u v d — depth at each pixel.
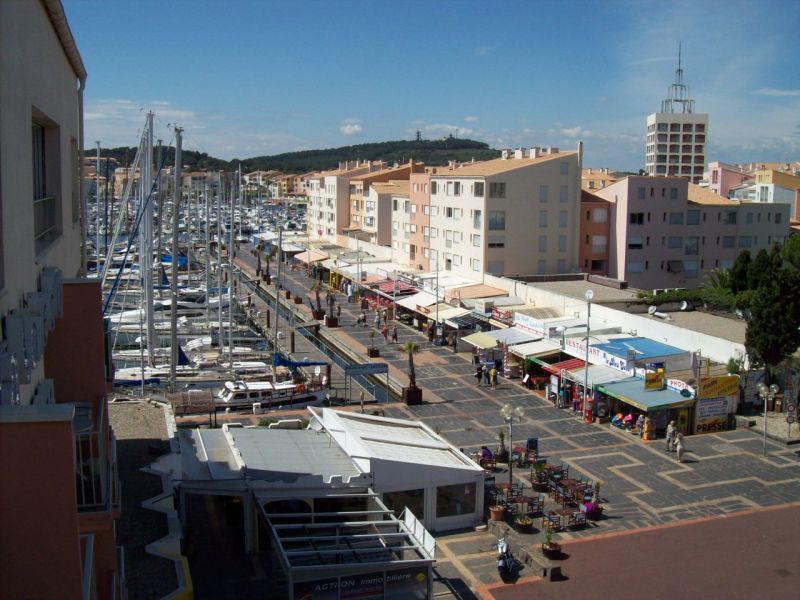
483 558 29.45
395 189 116.31
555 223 80.12
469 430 44.53
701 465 38.84
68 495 9.34
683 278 85.19
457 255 83.62
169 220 158.88
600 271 84.56
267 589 25.69
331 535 25.95
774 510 33.53
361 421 37.25
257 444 32.91
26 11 12.26
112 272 95.12
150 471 27.97
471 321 65.38
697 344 49.41
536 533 31.45
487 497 34.28
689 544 30.31
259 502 27.02
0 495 9.18
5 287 10.22
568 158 79.69
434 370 59.28
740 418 44.66
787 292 44.28
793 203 128.12
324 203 140.62
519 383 55.31
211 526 30.69
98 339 15.39
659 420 43.59
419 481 31.17
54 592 9.44
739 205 86.25
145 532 22.89
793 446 41.56
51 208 17.25
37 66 13.54
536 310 61.91
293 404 49.75
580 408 47.88
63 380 15.29
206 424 44.41
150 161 53.22
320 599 22.66
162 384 52.72
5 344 10.02
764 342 44.47
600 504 34.09
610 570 28.25
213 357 61.38
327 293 87.25
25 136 12.14
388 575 23.23
